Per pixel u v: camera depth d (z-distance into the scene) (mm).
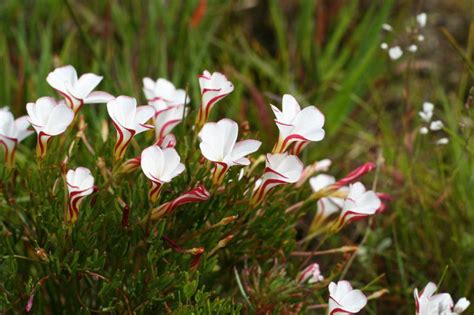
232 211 727
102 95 721
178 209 729
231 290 787
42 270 748
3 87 964
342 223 739
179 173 690
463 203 873
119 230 724
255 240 751
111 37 1024
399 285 878
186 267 735
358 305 704
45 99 705
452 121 954
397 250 841
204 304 708
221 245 721
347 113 1011
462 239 876
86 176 698
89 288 757
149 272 731
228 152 692
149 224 709
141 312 725
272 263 780
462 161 900
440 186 905
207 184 722
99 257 713
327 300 854
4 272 738
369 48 1016
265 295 739
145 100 936
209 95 719
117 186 732
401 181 910
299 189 767
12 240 755
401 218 879
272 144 952
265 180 706
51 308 762
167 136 710
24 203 796
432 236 880
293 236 767
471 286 847
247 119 997
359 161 976
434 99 989
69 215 705
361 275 884
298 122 696
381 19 1022
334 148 987
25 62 978
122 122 700
